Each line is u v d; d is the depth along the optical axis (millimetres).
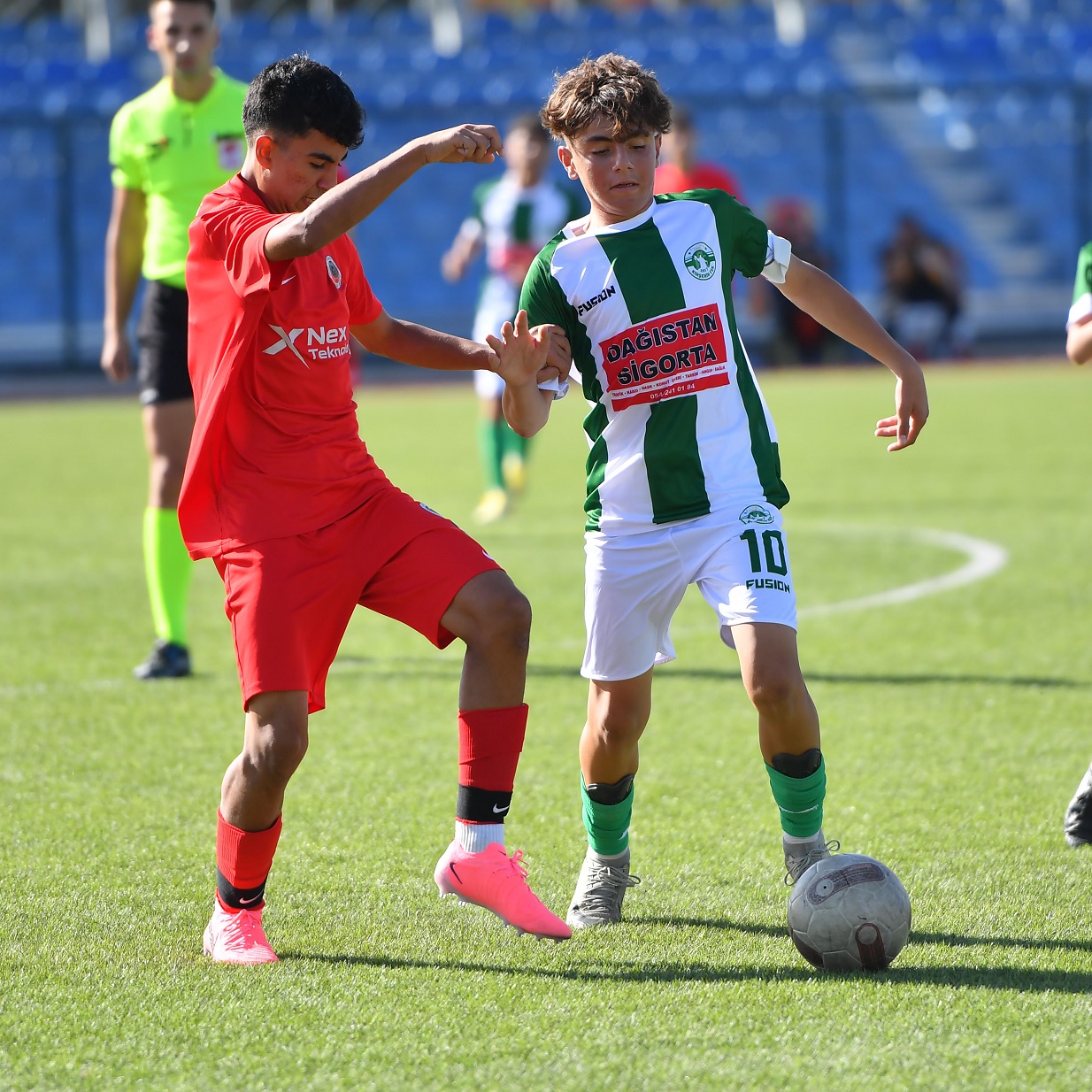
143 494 45938
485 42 113250
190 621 27953
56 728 19781
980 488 43688
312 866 14367
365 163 99000
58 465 53656
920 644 24250
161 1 22672
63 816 16031
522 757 18406
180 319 22406
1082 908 12922
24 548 35844
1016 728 19250
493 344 12203
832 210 96562
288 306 11984
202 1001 11000
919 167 106562
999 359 95312
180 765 18109
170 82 22906
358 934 12547
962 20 118438
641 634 12844
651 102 12641
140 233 23469
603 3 121812
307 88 11867
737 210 13281
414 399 83438
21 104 96625
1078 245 101312
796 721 12289
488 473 39312
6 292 94750
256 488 12086
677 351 12766
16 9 110750
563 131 12891
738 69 107562
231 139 22797
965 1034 10219
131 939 12414
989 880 13680
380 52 108188
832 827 15422
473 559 12305
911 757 18094
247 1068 9836
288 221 11398
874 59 111438
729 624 12328
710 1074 9648
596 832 13008
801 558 32500
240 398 12133
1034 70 107688
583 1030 10398
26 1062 9953
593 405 13156
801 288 13445
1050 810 15914
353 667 23797
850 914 11367
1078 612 26422
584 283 12914
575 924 12852
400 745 18953
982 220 104438
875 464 50312
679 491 12664
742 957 11945
